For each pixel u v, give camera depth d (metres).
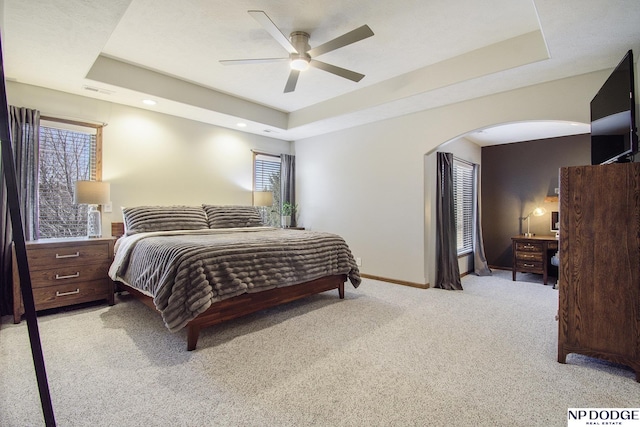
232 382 1.86
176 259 2.33
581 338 2.07
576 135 5.15
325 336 2.54
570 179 2.12
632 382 1.89
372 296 3.77
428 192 4.28
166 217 3.72
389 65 3.41
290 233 3.71
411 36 2.82
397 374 1.96
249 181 5.28
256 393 1.75
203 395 1.72
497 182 5.97
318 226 5.49
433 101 3.77
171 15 2.49
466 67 3.13
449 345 2.39
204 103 4.01
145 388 1.79
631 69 2.00
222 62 2.73
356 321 2.90
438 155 4.49
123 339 2.45
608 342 2.00
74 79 3.12
